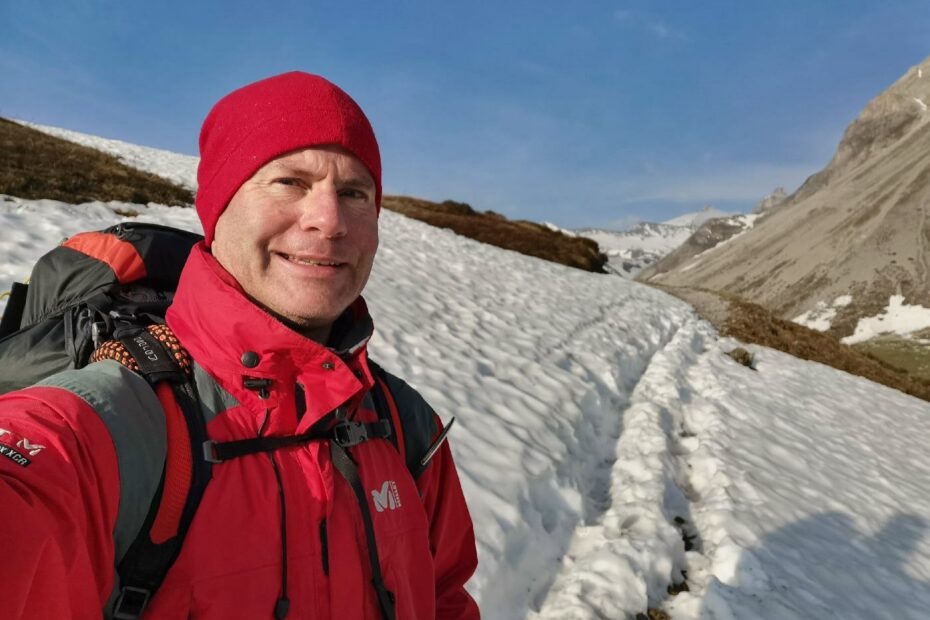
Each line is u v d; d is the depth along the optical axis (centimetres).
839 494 734
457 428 569
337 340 134
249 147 114
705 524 570
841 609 471
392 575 117
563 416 705
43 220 900
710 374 1177
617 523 529
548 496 533
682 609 433
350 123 120
